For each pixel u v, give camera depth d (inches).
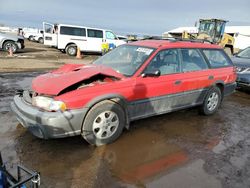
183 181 126.2
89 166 134.3
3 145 149.9
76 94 141.0
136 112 170.1
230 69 235.8
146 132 180.9
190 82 197.2
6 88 282.8
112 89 153.1
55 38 719.1
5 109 210.4
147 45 191.2
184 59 197.8
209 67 216.5
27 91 164.4
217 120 217.9
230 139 180.4
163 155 150.6
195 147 163.9
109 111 152.6
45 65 493.0
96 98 146.2
